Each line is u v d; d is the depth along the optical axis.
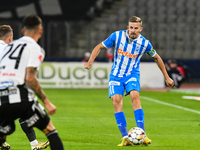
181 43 82.88
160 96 51.94
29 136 17.80
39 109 13.17
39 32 13.50
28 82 12.57
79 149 18.20
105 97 49.09
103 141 20.66
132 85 19.25
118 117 19.19
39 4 79.12
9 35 18.05
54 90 59.50
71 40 80.62
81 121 28.72
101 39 81.12
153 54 19.78
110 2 85.19
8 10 77.69
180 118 30.78
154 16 84.44
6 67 12.94
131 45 19.33
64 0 80.12
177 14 85.00
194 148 18.64
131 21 18.94
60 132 23.72
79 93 54.66
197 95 54.34
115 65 19.81
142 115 18.97
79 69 64.44
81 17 81.31
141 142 18.02
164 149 18.23
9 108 12.81
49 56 76.75
